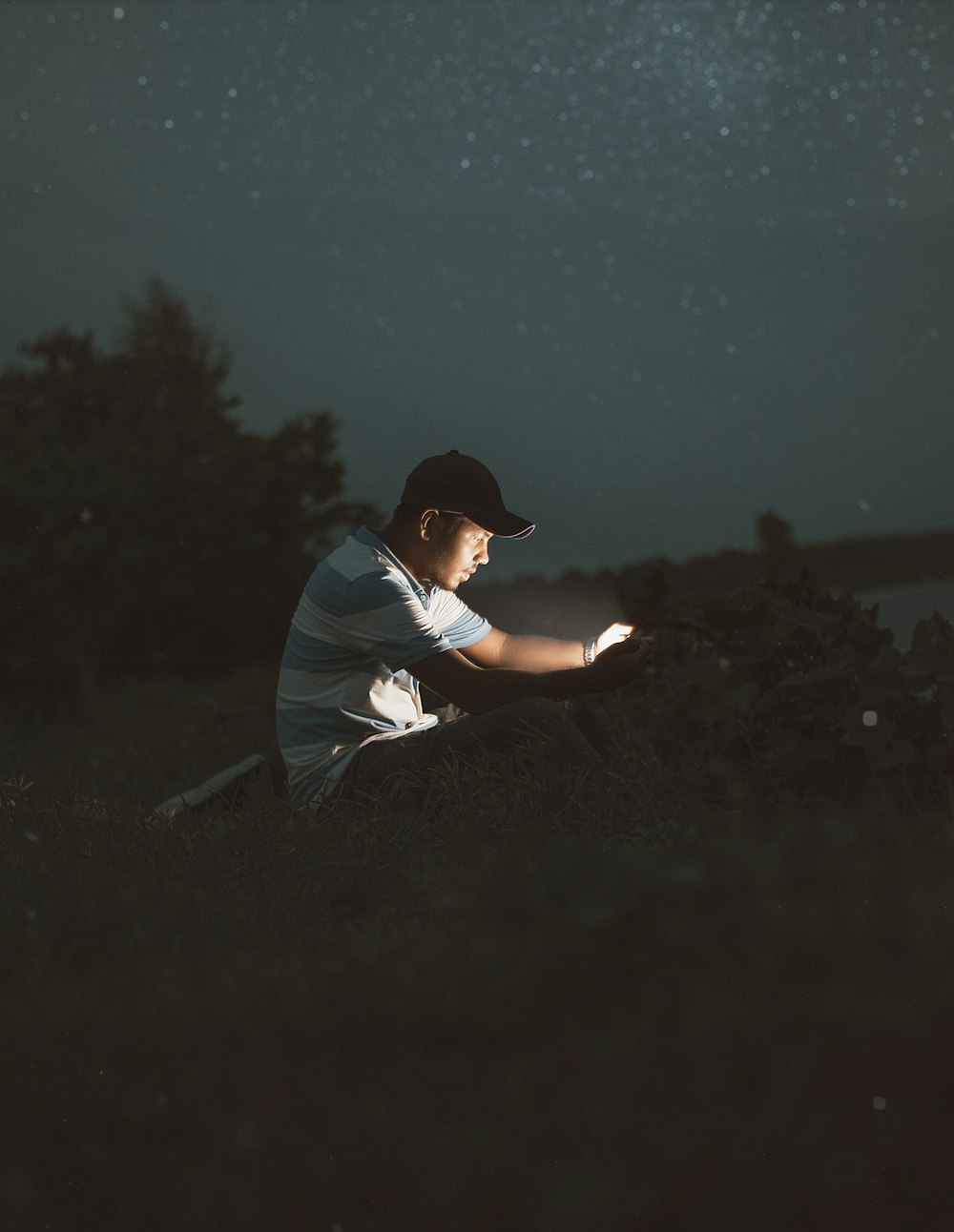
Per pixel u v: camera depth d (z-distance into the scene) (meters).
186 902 2.16
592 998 1.59
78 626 12.73
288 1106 1.40
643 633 3.79
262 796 3.32
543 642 3.59
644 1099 1.38
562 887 1.88
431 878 2.30
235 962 1.89
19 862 2.52
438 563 3.28
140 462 13.76
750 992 1.58
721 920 1.76
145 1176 1.30
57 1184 1.31
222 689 9.35
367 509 15.13
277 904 2.20
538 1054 1.47
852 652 3.10
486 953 1.76
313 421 14.84
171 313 15.82
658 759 3.06
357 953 1.89
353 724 3.15
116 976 1.79
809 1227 1.20
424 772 2.95
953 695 2.81
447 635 3.55
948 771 2.77
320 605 3.13
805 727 3.13
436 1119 1.37
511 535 3.17
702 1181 1.25
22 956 1.88
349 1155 1.32
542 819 2.59
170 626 13.70
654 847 2.33
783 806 2.76
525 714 2.94
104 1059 1.51
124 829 2.78
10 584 12.73
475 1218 1.23
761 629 3.32
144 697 10.23
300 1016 1.60
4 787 3.39
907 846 2.19
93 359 15.58
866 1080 1.37
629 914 1.77
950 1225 1.19
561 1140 1.32
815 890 1.93
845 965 1.62
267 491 14.16
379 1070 1.47
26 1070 1.47
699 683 3.21
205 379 15.54
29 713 11.03
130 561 13.14
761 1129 1.31
